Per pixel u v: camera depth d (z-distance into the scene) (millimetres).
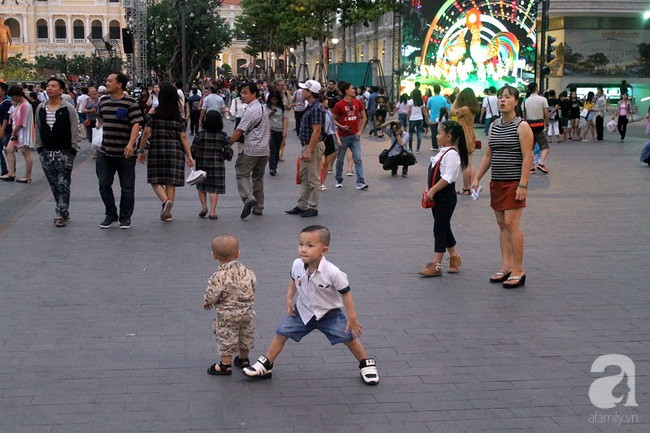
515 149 7219
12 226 10086
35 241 9180
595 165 17250
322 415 4586
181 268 7965
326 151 13078
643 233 9867
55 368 5266
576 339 5930
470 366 5371
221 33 43250
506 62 38031
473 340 5898
